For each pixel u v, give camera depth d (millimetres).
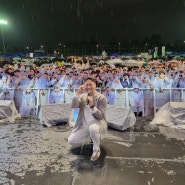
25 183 3547
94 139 4363
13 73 8891
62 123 6836
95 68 12844
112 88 8086
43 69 12055
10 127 6422
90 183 3561
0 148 4855
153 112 8109
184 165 4164
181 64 14258
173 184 3547
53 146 5000
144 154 4645
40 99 8094
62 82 9203
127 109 6230
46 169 3980
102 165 4145
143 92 8102
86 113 4562
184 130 6258
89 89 4480
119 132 6078
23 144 5098
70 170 3949
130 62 23312
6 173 3842
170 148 4957
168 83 8625
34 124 6762
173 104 6723
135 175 3805
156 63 17438
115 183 3562
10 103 7195
